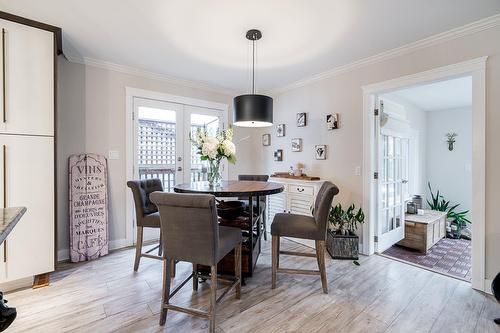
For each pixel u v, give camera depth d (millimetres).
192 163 3883
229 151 2355
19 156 2131
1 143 2055
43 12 2057
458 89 3809
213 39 2500
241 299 2012
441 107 4949
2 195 2066
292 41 2521
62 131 2814
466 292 2154
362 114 3012
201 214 1566
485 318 1797
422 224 3426
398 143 3602
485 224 2150
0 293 1016
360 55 2842
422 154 5125
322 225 2104
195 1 1907
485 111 2133
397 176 3561
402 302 1995
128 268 2594
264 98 2426
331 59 2961
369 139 2957
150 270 2549
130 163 3295
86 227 2850
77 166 2850
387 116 3193
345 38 2455
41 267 2234
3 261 2074
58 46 2547
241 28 2289
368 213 2980
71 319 1755
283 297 2049
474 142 2193
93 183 2938
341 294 2104
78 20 2176
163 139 3605
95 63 3012
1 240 802
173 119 3699
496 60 2084
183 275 2445
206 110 4055
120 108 3219
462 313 1855
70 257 2742
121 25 2254
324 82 3447
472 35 2203
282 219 2316
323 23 2191
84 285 2232
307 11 2018
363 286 2242
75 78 2893
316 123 3555
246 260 2324
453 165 4938
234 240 1892
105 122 3105
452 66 2305
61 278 2365
